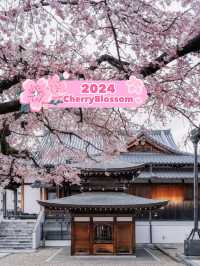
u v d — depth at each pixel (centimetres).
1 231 4691
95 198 4094
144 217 5194
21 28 1118
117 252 3922
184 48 955
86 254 3906
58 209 3966
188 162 5622
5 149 1523
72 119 1493
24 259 3647
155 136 6862
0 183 1988
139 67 1008
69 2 1066
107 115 1426
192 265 3095
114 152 1617
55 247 4638
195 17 995
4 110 993
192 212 5341
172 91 1162
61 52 1131
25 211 5838
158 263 3434
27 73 1091
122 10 1065
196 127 1209
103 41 1134
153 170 5719
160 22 1072
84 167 3938
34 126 1483
